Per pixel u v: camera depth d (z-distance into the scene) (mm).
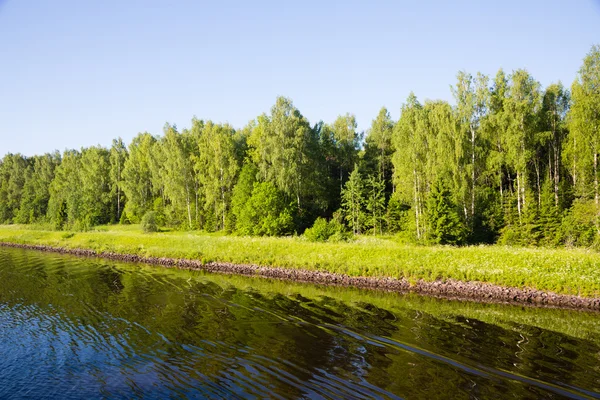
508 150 41500
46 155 111500
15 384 12117
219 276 30531
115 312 19875
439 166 42000
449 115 43250
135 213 75188
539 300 22625
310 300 22750
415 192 43312
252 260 33625
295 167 51469
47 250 48375
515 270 24938
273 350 14742
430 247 30875
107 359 13961
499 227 41625
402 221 49094
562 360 13742
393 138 47656
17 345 15344
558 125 46844
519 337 16266
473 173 42562
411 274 27016
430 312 20234
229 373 12719
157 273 31703
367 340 15820
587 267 23938
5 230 67625
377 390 11508
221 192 59406
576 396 11141
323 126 77188
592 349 14852
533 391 11430
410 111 46156
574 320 18922
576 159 39375
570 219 36750
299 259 31875
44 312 19844
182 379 12312
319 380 12180
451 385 11805
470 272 25734
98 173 85438
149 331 16969
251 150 59562
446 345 15250
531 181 49156
